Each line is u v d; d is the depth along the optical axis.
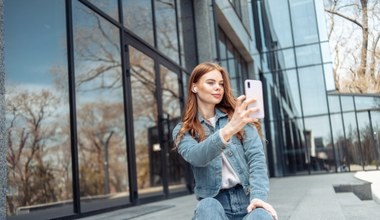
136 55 7.21
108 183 10.93
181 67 8.41
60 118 7.89
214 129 1.67
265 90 12.84
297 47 11.34
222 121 1.67
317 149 12.57
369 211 3.77
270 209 1.41
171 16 8.34
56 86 7.42
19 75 6.61
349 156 8.62
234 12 11.26
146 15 7.22
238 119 1.41
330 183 6.88
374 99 6.58
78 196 5.10
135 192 6.18
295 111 12.68
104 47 7.89
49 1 5.88
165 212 4.65
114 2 6.24
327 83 8.32
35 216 5.38
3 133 3.02
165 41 7.91
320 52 9.30
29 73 6.78
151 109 8.95
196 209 1.44
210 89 1.64
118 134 10.40
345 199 5.05
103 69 8.58
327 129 12.23
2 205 2.90
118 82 8.91
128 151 6.34
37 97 7.19
